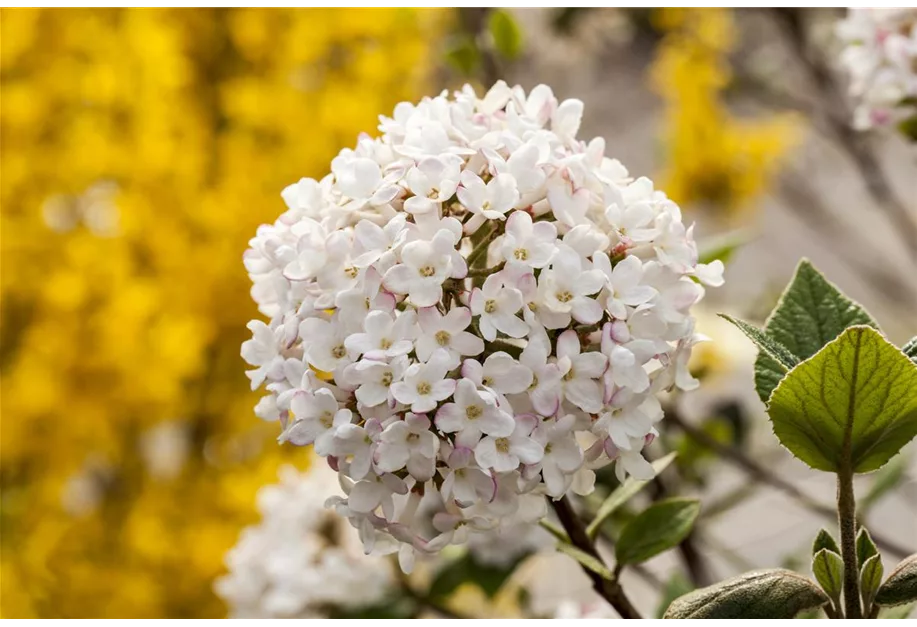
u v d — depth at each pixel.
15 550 0.91
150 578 0.91
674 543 0.49
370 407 0.43
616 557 0.49
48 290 0.86
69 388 0.89
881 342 0.42
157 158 0.88
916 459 0.66
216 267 0.92
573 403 0.43
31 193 0.89
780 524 1.18
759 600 0.43
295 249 0.45
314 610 0.62
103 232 0.91
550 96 0.47
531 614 0.71
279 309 0.46
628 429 0.44
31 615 0.88
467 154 0.45
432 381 0.43
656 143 1.29
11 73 0.91
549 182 0.45
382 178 0.45
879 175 0.98
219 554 0.90
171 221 0.92
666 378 0.45
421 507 0.57
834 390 0.43
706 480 0.77
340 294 0.44
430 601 0.64
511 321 0.43
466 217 0.45
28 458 0.94
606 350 0.43
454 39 0.94
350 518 0.45
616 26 1.24
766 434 0.84
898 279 1.36
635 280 0.44
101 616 0.89
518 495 0.44
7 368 0.92
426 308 0.43
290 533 0.62
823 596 0.43
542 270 0.44
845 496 0.44
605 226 0.45
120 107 0.90
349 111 0.93
